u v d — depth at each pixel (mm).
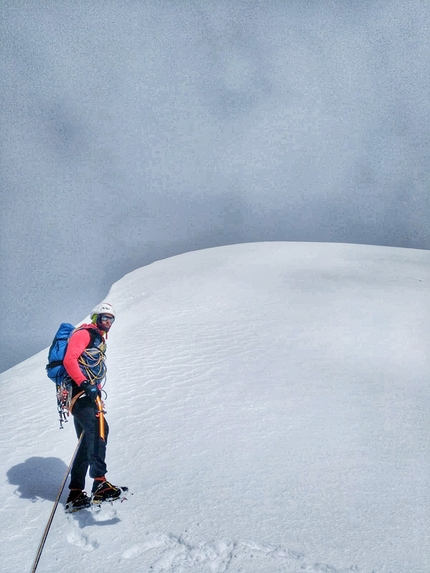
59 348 5688
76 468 5531
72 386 5539
